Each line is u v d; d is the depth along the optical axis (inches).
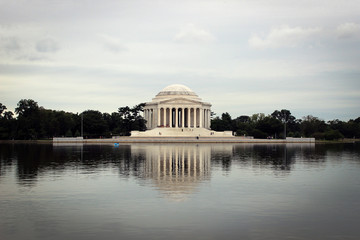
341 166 3725.4
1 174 3061.0
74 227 1659.7
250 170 3363.7
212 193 2304.4
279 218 1790.1
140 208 1947.6
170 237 1545.3
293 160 4318.4
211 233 1589.6
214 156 4773.6
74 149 6171.3
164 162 3991.1
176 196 2220.7
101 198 2167.8
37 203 2052.2
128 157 4571.9
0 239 1525.6
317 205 2027.6
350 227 1672.0
